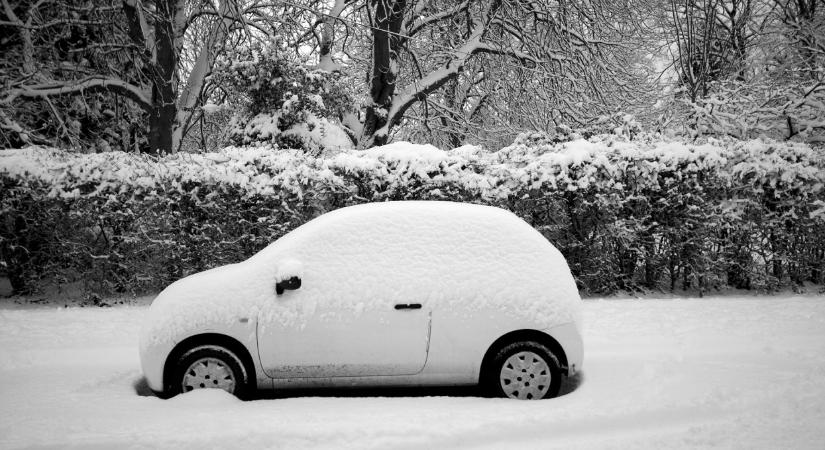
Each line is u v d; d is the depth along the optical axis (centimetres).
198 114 1847
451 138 2234
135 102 1747
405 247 616
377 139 1723
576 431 516
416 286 600
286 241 633
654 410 548
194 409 554
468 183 1112
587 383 637
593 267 1125
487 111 2184
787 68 1966
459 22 1878
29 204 1045
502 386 595
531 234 639
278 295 594
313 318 589
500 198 1107
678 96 1709
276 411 553
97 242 1061
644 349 768
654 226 1119
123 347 804
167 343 586
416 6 1859
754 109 1416
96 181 1050
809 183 1110
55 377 676
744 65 2019
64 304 1070
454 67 1775
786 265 1142
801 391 589
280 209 1092
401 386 602
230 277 609
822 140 1427
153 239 1065
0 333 869
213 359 588
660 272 1143
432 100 2069
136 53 1587
